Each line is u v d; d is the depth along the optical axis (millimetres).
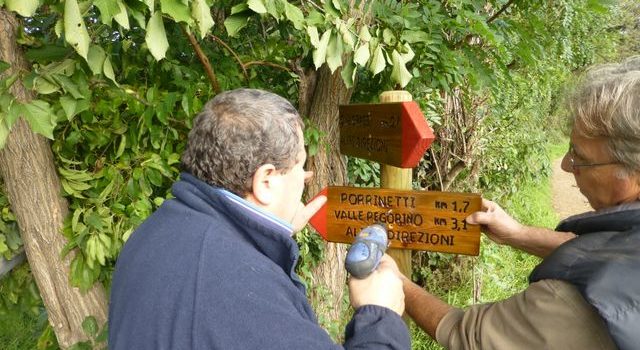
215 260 854
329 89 2262
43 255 1655
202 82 1939
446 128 3684
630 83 872
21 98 1438
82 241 1682
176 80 1791
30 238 1632
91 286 1742
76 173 1679
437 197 1416
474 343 1029
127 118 1784
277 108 969
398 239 1479
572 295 865
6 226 1688
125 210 1716
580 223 998
